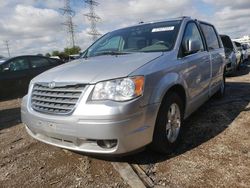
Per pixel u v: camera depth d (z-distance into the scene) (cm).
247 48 2072
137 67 315
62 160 366
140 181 299
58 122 304
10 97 938
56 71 354
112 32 501
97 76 303
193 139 407
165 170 321
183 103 401
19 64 967
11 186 315
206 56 493
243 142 384
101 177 317
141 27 467
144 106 302
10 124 569
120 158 355
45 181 319
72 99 302
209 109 565
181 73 379
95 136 287
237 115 511
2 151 414
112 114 281
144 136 307
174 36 411
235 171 309
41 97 336
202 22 546
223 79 663
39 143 433
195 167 323
